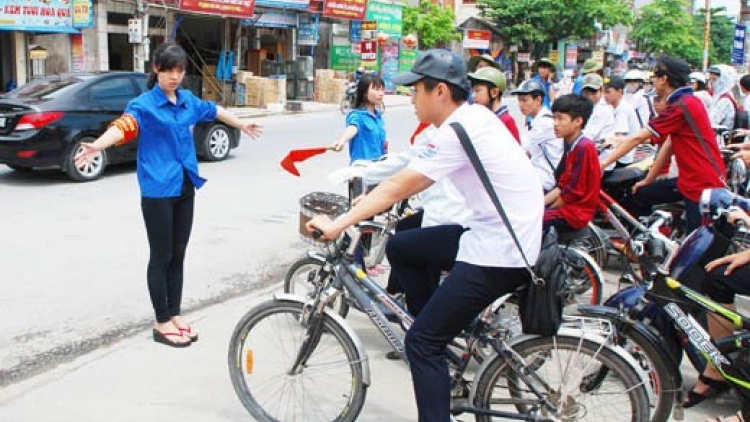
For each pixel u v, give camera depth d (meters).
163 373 4.18
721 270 3.62
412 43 31.73
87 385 4.00
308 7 24.02
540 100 5.96
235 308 5.31
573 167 4.71
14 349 4.45
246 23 22.62
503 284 2.99
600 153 6.48
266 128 17.11
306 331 3.50
